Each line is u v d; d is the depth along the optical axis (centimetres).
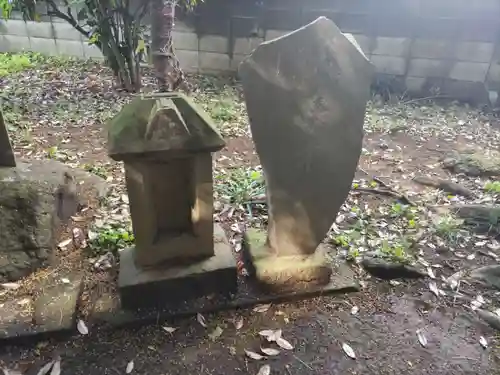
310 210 253
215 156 451
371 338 242
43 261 275
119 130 207
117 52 562
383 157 463
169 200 243
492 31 566
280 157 238
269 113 228
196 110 215
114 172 405
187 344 235
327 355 232
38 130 489
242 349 234
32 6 563
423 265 295
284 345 236
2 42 738
